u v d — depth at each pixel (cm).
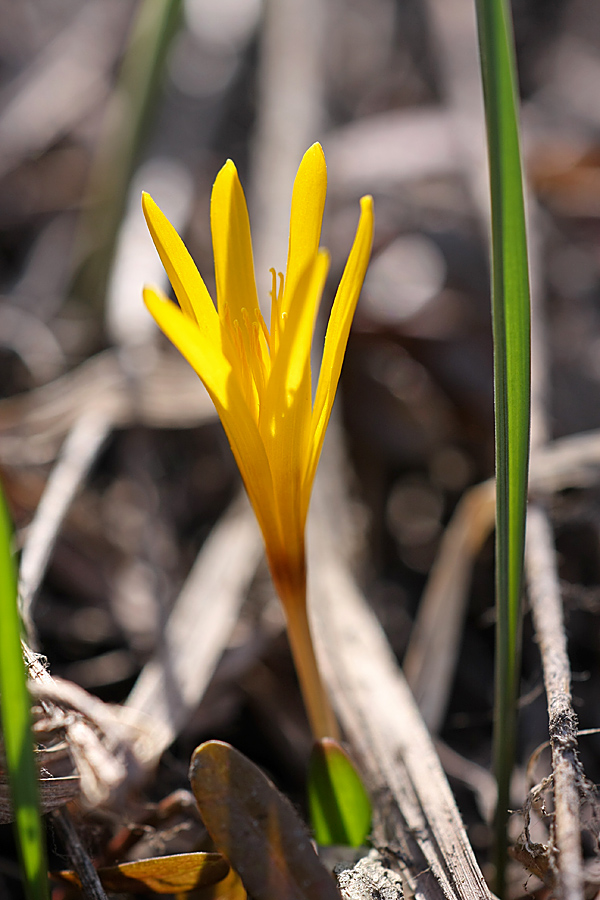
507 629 34
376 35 84
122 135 54
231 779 33
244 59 76
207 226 65
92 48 77
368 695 38
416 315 56
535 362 47
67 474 42
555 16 87
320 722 35
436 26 75
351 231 62
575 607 41
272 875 33
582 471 41
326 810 35
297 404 32
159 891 34
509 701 35
